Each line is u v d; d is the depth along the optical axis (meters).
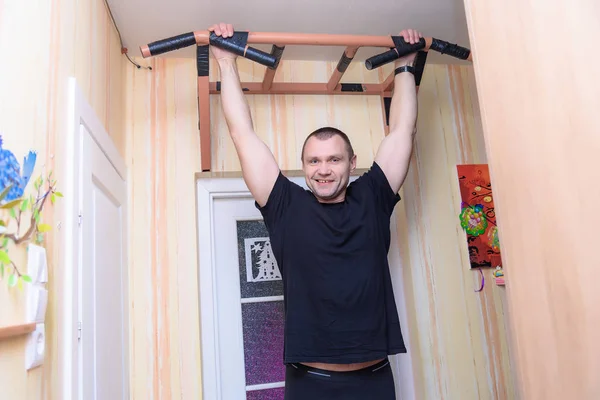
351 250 1.49
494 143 0.96
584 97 0.74
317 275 1.47
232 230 2.30
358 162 2.36
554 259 0.81
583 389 0.76
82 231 1.35
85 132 1.43
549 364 0.83
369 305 1.46
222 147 2.26
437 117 2.54
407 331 2.28
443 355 2.29
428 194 2.44
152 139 2.22
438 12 2.05
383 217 1.64
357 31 2.16
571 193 0.77
